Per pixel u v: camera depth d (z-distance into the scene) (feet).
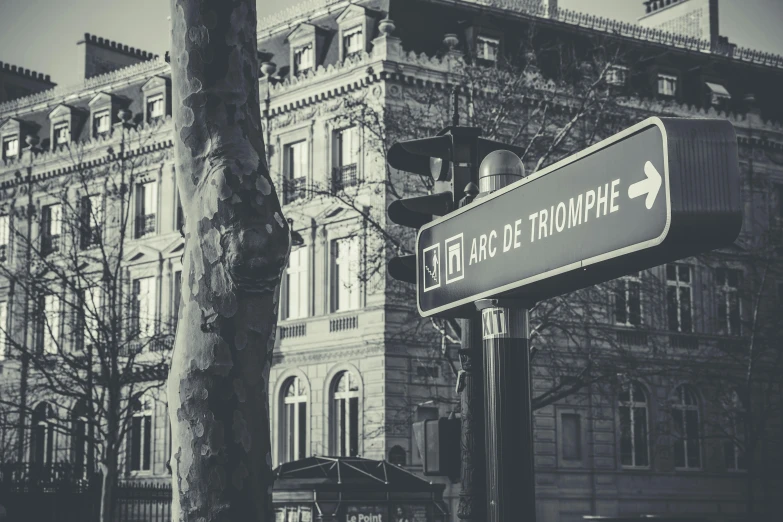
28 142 178.50
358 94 134.62
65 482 100.78
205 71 20.49
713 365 137.18
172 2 20.93
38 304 109.40
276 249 19.81
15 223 173.06
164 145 158.81
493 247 16.33
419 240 19.17
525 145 97.25
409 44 136.26
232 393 19.42
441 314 18.42
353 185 126.11
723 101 161.07
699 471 151.12
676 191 11.44
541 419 139.13
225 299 19.60
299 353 138.62
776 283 153.99
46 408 143.74
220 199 19.81
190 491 19.40
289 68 147.13
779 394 140.56
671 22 181.88
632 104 138.31
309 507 74.95
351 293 135.64
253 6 21.20
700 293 150.20
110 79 176.35
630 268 13.33
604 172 13.15
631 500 144.77
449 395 130.41
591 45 147.02
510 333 16.63
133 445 155.94
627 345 137.39
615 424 145.28
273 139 144.97
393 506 76.64
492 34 139.95
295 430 139.03
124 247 160.15
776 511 155.94
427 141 24.48
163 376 109.50
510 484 16.48
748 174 158.81
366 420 129.29
